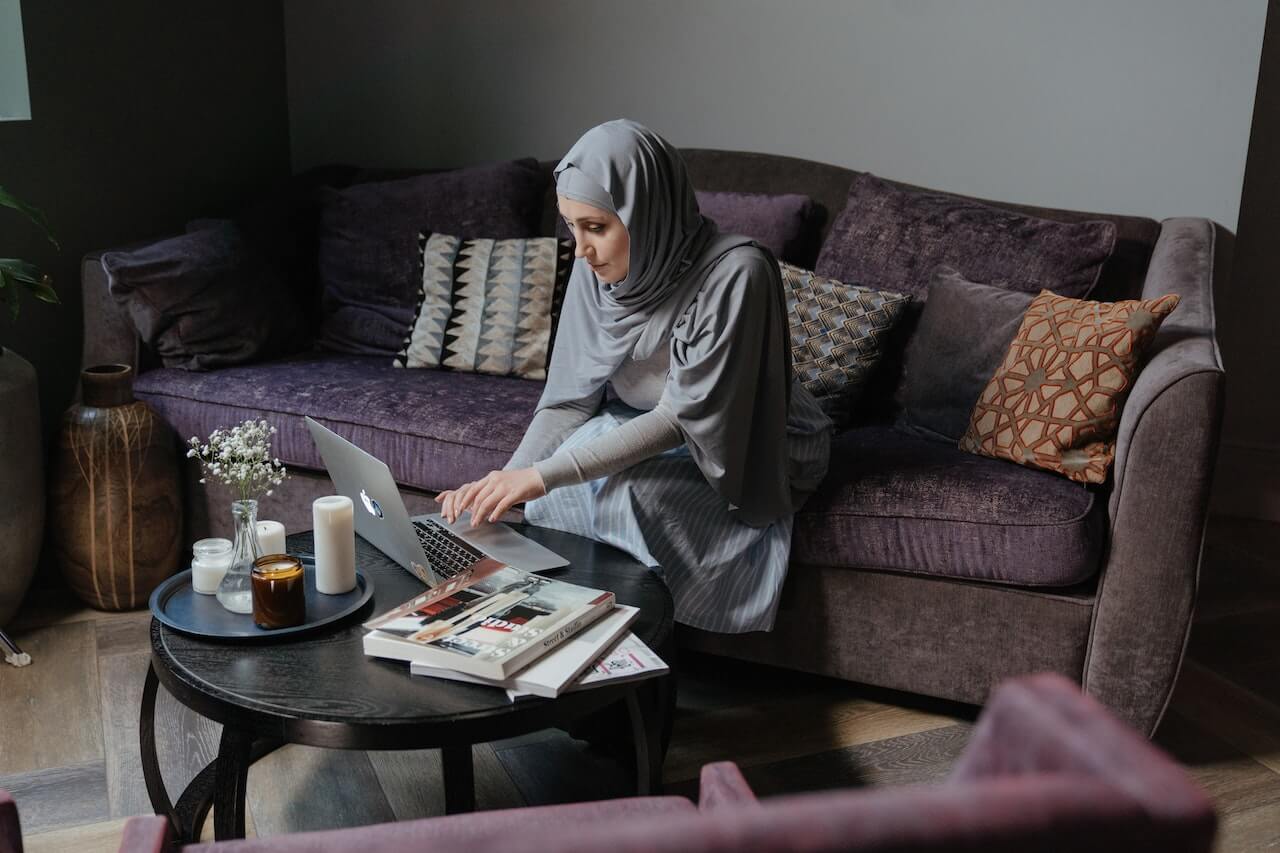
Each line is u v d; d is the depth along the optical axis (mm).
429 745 1342
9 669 2283
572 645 1477
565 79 3326
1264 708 2205
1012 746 672
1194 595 1877
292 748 2025
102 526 2459
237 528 1606
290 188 3221
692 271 2002
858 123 3055
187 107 3266
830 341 2480
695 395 1944
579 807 1071
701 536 2037
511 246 2812
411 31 3479
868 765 1995
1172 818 578
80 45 2889
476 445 2328
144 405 2547
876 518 2031
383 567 1780
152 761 1703
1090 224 2520
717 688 2273
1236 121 2725
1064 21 2805
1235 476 3273
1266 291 3162
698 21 3145
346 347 2965
